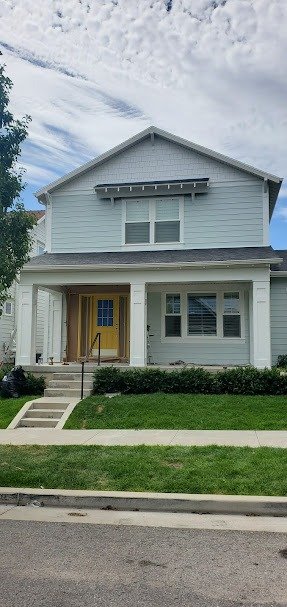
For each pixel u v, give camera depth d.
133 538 5.01
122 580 4.05
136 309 14.17
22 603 3.65
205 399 11.41
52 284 14.58
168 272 14.20
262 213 16.25
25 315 14.51
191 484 6.29
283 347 15.69
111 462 7.25
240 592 3.85
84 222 17.20
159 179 16.94
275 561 4.43
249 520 5.57
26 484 6.59
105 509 6.03
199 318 16.25
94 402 11.40
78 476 6.75
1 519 5.66
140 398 11.59
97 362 16.12
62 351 16.81
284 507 5.73
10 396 12.73
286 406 10.83
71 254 16.72
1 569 4.26
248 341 15.85
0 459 7.58
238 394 12.00
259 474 6.55
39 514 5.85
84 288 16.89
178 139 16.72
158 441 8.65
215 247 16.34
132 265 14.03
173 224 16.66
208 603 3.67
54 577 4.10
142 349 13.99
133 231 16.86
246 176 16.44
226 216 16.41
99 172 17.34
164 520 5.60
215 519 5.62
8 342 23.58
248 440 8.61
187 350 16.19
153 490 6.23
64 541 4.94
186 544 4.84
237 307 16.08
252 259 13.68
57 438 9.12
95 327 16.86
